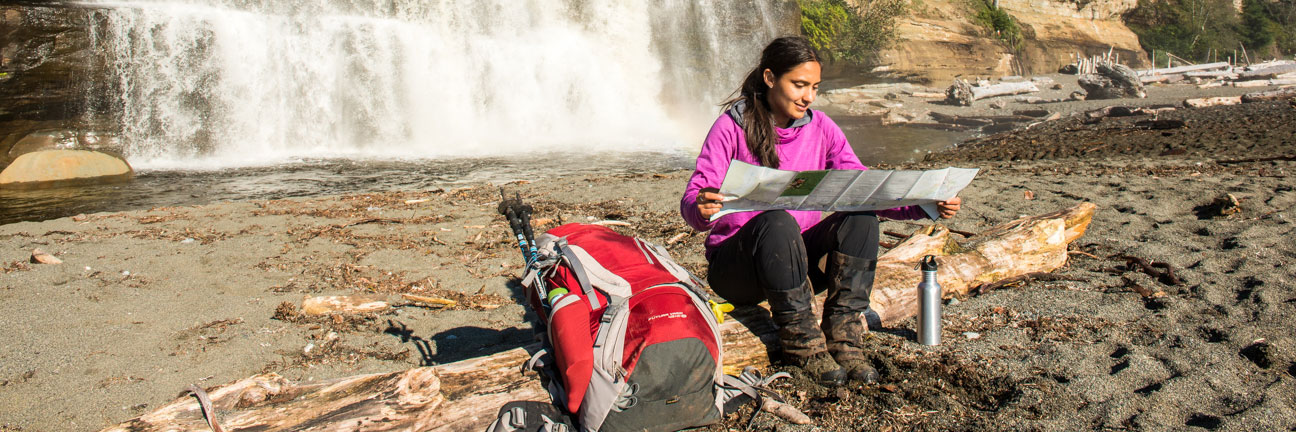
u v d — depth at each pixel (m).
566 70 23.42
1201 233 5.79
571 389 2.54
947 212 2.97
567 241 3.06
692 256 5.58
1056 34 52.78
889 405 2.95
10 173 12.85
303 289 4.96
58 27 16.41
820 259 3.24
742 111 3.03
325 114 19.47
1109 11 58.84
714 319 2.74
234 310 4.52
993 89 33.03
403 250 6.04
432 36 21.14
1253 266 4.71
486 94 22.03
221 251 6.03
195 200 10.49
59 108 16.47
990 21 47.50
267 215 7.79
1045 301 4.15
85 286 5.01
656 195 8.79
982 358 3.37
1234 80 35.03
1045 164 10.90
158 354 3.82
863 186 2.77
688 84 26.81
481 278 5.20
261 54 18.58
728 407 2.87
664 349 2.55
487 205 8.28
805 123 3.11
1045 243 4.62
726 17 27.97
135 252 6.00
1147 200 7.12
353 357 3.77
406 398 2.59
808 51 2.93
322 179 12.66
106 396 3.33
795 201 2.84
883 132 23.59
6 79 15.97
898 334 3.70
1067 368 3.24
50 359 3.73
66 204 10.44
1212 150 11.52
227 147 18.00
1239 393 2.95
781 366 3.24
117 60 17.00
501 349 3.85
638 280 2.73
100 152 13.90
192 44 17.75
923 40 41.53
